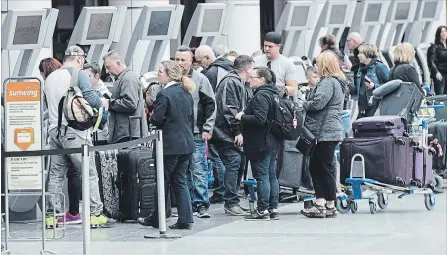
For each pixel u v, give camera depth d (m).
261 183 28.73
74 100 26.56
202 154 29.36
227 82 29.33
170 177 27.03
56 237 25.70
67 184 29.58
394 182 30.31
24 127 24.14
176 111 26.25
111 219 28.64
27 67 31.77
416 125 32.03
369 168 30.33
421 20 49.88
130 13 37.91
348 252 24.14
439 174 36.66
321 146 28.92
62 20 42.91
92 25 33.59
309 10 42.34
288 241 25.64
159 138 25.78
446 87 46.28
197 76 28.81
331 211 29.58
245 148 28.50
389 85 32.00
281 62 31.02
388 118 30.56
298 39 42.97
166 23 35.62
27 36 30.98
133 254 23.97
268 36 30.92
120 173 28.08
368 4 46.19
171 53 46.47
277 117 28.14
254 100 27.98
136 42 35.69
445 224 28.27
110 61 28.70
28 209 28.50
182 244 25.20
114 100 28.50
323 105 28.52
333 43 36.12
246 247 24.81
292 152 30.12
